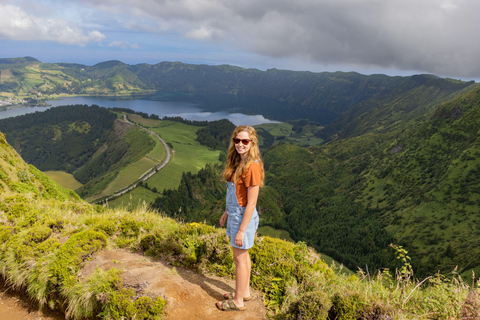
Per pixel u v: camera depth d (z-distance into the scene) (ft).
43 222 20.63
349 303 12.84
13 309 16.48
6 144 85.56
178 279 15.28
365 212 631.56
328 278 16.07
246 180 13.16
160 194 574.15
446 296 14.51
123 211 25.89
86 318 14.71
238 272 13.73
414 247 460.55
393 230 531.09
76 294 14.65
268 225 526.98
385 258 423.64
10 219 21.71
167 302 13.23
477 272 295.07
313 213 630.74
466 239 438.81
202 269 16.99
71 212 25.50
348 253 462.60
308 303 12.67
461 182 563.07
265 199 627.46
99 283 14.29
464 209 511.81
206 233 19.29
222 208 558.56
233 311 13.78
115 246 18.72
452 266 360.28
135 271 15.17
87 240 17.10
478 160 586.86
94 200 504.02
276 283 15.69
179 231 19.76
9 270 17.38
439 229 482.69
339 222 597.52
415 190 640.58
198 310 13.52
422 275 360.28
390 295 14.90
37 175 86.02
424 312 14.21
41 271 15.99
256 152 13.38
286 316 13.05
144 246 18.79
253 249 17.54
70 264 15.61
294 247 18.20
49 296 15.92
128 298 13.37
